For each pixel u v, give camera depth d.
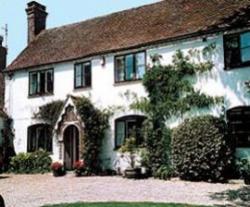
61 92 23.31
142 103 19.86
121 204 10.88
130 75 20.70
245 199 11.66
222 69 17.75
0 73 29.80
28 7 28.78
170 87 19.00
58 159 22.36
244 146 16.83
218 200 11.54
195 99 18.25
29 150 24.38
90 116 20.95
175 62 19.03
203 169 16.25
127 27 22.84
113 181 17.19
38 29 28.61
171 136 18.42
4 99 27.38
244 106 16.97
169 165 18.50
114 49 21.08
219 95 17.69
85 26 25.91
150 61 19.88
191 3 21.83
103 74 21.67
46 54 25.00
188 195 12.58
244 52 17.28
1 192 14.57
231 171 16.69
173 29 20.03
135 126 20.08
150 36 20.48
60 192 14.08
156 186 15.05
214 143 16.17
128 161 19.94
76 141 22.27
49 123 23.50
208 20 19.20
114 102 21.06
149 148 19.03
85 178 18.86
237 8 19.02
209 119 16.70
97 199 12.22
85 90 22.28
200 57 18.39
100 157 21.05
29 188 15.59
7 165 24.17
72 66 23.00
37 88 24.52
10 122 25.45
